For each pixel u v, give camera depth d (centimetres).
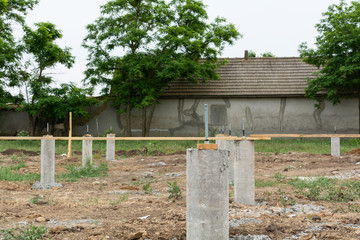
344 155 1941
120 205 823
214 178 482
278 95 3353
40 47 3241
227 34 3294
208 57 3397
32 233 587
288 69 3575
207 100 3425
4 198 921
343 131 3347
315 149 2358
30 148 2409
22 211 773
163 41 3006
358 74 3059
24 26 3206
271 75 3522
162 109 3453
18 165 1539
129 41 3103
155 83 3244
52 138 1097
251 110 3416
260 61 3666
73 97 3186
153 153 2234
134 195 966
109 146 1877
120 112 3272
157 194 980
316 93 3156
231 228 606
